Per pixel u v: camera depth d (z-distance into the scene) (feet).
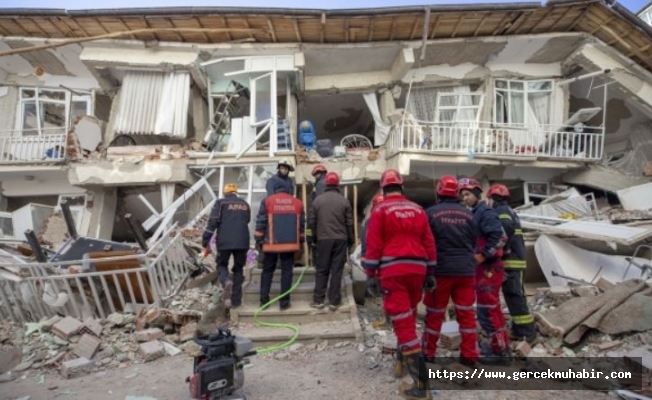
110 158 31.50
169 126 31.78
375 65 34.99
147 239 29.53
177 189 32.53
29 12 28.37
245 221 17.53
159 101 32.40
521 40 32.71
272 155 31.19
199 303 18.06
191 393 9.87
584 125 36.37
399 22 29.94
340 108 42.16
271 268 16.96
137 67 31.96
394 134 32.01
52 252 23.20
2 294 17.43
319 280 16.53
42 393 11.23
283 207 16.94
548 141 34.63
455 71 35.70
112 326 15.75
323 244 16.40
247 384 11.24
